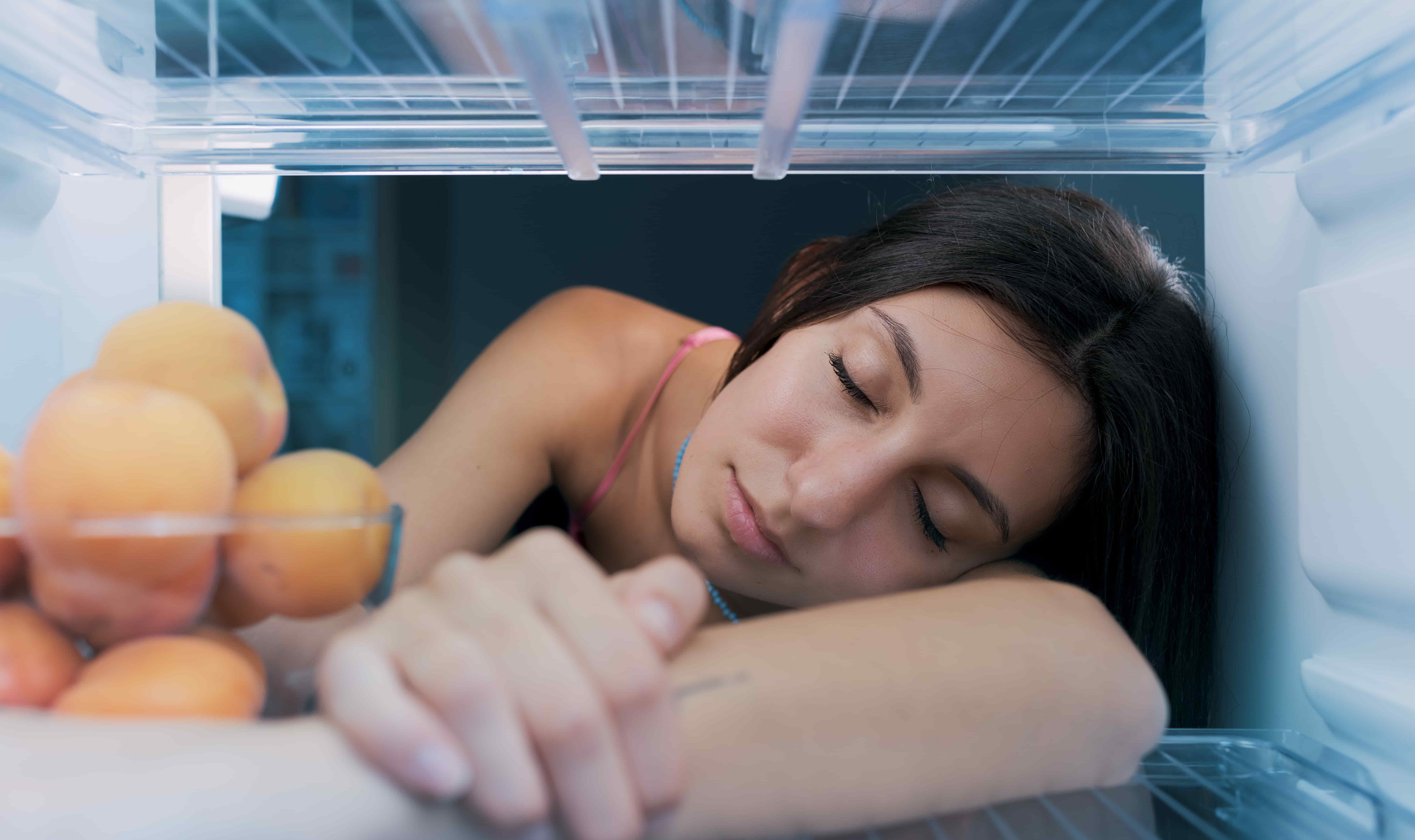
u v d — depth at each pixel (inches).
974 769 15.5
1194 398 30.0
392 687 12.0
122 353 13.3
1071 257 29.7
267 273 51.4
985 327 27.1
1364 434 20.3
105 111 23.4
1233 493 29.4
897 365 25.9
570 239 53.6
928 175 39.6
